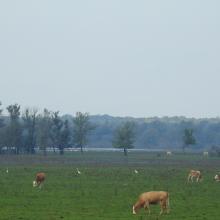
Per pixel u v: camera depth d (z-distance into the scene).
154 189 93.25
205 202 75.69
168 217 61.38
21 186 97.38
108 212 64.81
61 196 81.19
